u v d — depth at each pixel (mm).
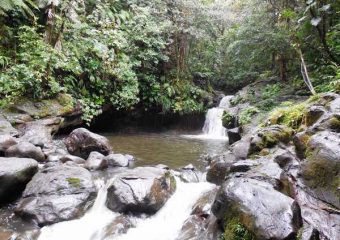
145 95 11758
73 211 4348
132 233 4141
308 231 2793
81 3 10406
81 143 6820
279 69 11656
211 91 14578
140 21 11367
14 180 4594
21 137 6730
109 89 10320
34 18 8586
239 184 3289
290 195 3412
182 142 9531
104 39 10227
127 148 8133
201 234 3615
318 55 8141
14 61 8336
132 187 4551
